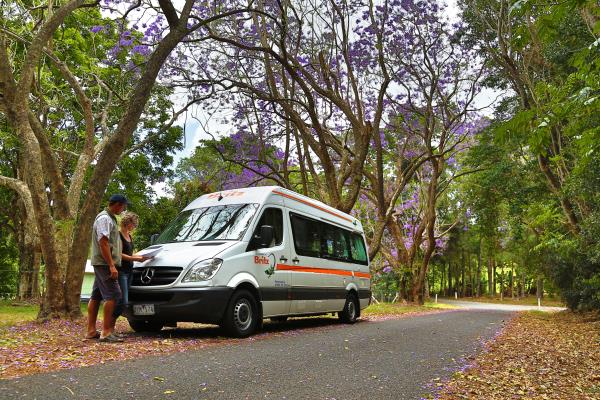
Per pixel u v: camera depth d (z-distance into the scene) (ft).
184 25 34.17
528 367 21.90
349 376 17.24
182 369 17.13
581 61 10.55
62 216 34.68
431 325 40.19
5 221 92.12
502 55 60.64
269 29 62.64
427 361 21.24
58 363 17.65
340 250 39.70
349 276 39.96
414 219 109.40
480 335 34.19
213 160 80.74
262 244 29.01
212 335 27.76
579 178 48.06
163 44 33.06
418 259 119.55
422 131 88.79
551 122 10.19
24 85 30.78
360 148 59.41
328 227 38.47
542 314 81.00
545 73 60.75
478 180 85.92
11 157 79.10
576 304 71.87
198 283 25.75
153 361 18.53
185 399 13.24
